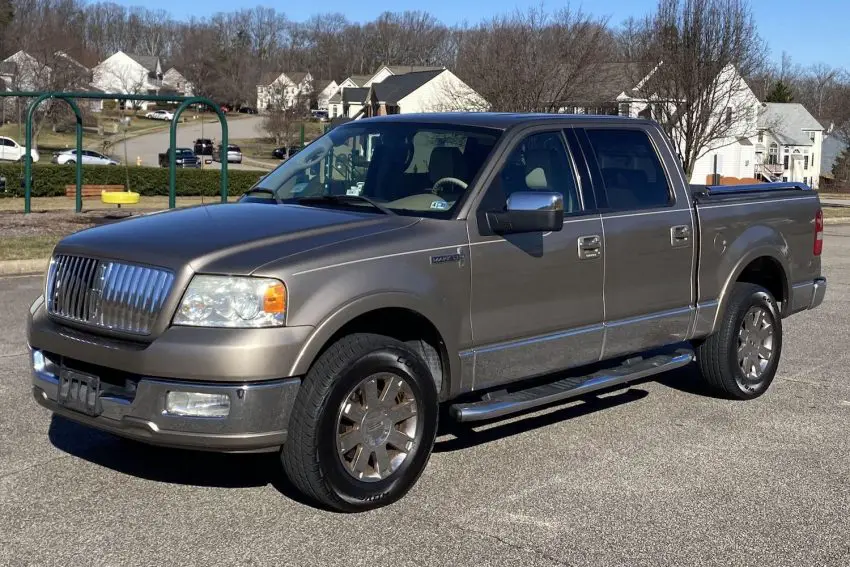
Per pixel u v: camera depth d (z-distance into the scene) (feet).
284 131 252.42
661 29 105.81
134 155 218.38
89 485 16.12
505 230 16.72
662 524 14.96
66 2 293.64
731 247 21.94
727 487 16.71
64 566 13.00
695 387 23.98
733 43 104.37
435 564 13.28
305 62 448.65
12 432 19.01
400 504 15.55
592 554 13.76
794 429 20.43
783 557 13.84
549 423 20.54
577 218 18.47
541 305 17.70
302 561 13.28
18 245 48.55
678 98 105.19
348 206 17.28
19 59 220.64
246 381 13.74
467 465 17.60
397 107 198.18
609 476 17.15
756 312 22.71
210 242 14.66
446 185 17.22
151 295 14.15
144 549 13.57
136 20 461.78
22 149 194.59
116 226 16.28
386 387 15.28
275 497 15.70
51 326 15.38
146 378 13.96
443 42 423.23
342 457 14.75
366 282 14.83
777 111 268.21
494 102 112.27
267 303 13.92
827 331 32.24
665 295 20.29
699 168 207.00
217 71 343.67
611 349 19.31
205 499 15.57
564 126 19.07
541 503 15.74
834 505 15.94
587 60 112.06
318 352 14.34
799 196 24.30
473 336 16.63
